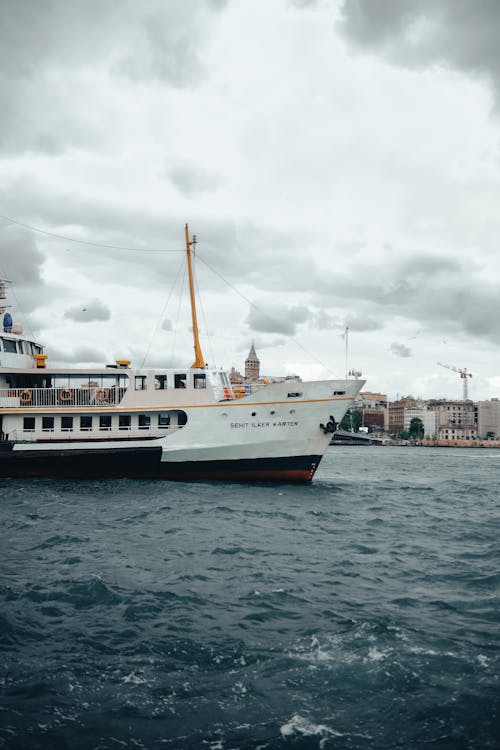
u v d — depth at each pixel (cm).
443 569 2030
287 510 3097
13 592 1648
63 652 1302
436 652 1327
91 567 1912
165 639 1377
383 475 6500
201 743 1003
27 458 3766
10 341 4128
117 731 1028
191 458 3806
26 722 1040
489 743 1006
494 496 4397
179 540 2333
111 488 3516
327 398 3797
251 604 1614
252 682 1195
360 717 1083
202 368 3934
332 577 1900
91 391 3888
